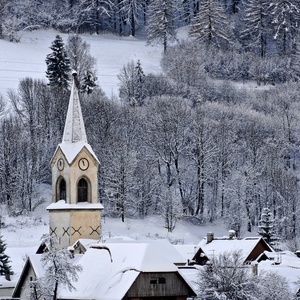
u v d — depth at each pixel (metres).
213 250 192.75
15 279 184.75
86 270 140.62
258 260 191.00
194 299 142.38
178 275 136.00
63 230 187.50
